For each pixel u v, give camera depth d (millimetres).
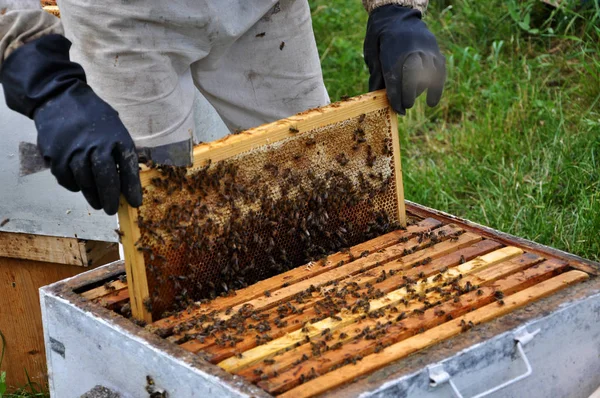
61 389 2295
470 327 1956
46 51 2025
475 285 2135
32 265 2949
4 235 2898
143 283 2070
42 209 2799
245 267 2279
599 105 3992
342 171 2383
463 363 1866
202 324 2021
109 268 2328
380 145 2445
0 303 3031
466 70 4516
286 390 1771
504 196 3420
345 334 1927
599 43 4246
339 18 5297
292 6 2695
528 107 4027
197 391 1828
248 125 2875
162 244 2088
